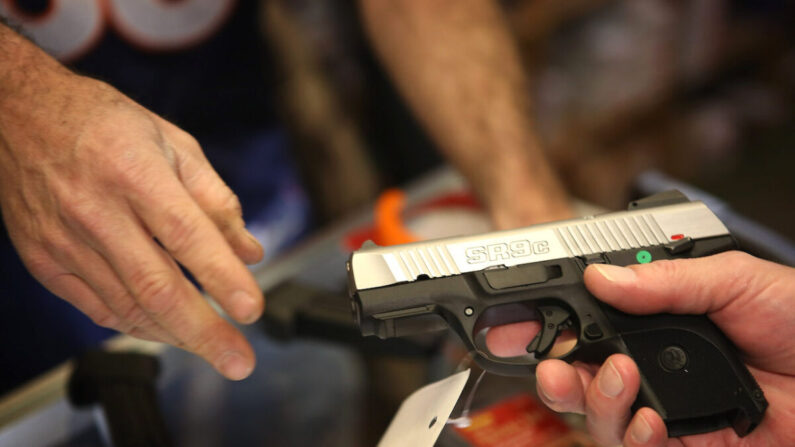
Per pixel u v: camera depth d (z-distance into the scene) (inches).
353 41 79.8
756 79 129.3
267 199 66.6
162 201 26.0
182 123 59.2
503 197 47.1
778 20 128.7
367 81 82.4
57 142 26.7
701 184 121.1
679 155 119.0
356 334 36.5
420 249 27.0
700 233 28.5
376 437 36.8
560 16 100.3
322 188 78.7
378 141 86.2
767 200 116.0
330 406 37.9
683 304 26.6
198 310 27.2
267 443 35.6
